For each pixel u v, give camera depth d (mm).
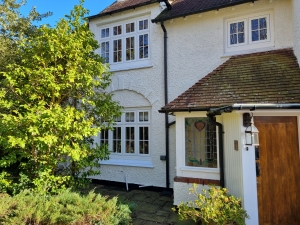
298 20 7090
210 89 7227
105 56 11086
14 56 8500
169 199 8031
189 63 9062
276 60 7336
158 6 9766
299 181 5398
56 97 6488
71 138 6066
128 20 10602
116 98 10445
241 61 7996
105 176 10258
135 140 9977
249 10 8297
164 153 9133
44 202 4742
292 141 5516
